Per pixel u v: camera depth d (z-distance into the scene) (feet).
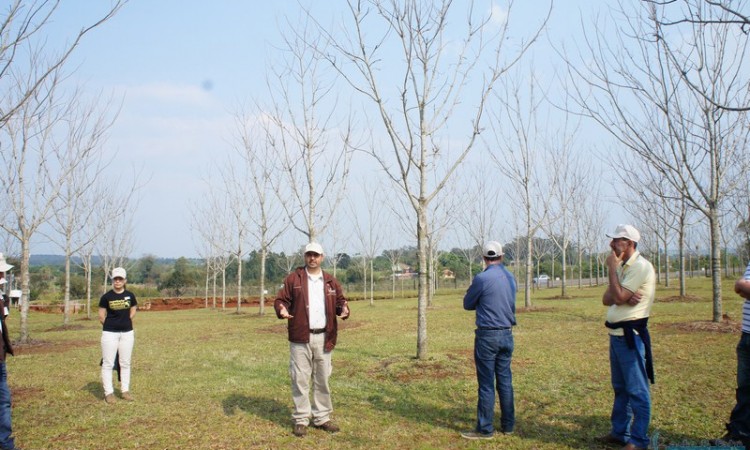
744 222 74.74
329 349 20.61
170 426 21.40
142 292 151.64
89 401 25.99
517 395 24.61
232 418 22.34
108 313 26.05
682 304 63.93
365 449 18.48
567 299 83.92
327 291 20.71
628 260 17.75
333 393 26.11
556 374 28.37
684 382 25.41
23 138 46.70
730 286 99.50
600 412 21.74
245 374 31.65
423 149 34.47
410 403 24.04
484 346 19.27
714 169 41.47
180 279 164.35
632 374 17.28
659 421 20.03
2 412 18.67
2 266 19.97
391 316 68.13
